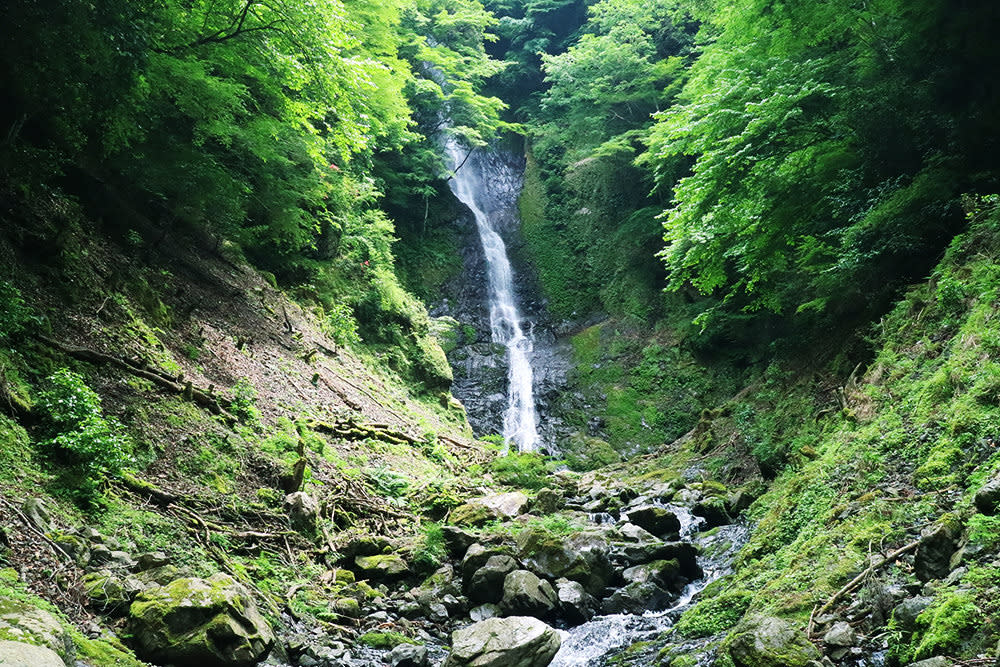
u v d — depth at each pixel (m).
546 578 8.23
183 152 11.68
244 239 14.74
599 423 22.92
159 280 11.61
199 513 7.70
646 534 9.42
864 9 12.64
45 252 8.91
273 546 8.00
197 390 9.50
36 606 4.67
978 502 5.55
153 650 5.21
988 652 4.31
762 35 14.05
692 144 13.97
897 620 5.09
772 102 11.80
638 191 31.03
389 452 12.97
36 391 7.12
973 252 9.13
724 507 10.89
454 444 16.52
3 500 5.63
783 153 12.67
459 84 29.12
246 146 12.88
